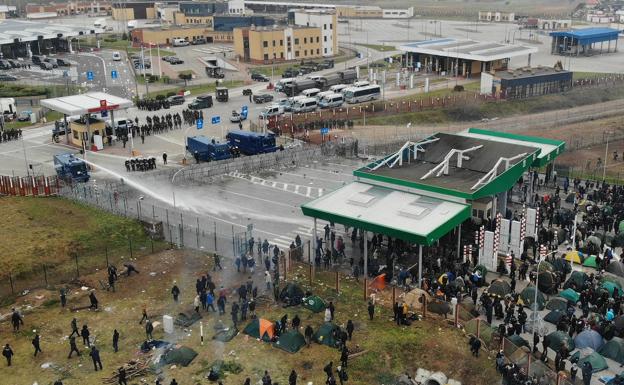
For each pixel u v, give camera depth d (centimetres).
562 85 12462
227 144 8125
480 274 4731
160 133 9569
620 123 10488
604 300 4344
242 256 4981
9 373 3712
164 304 4512
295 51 17138
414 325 4172
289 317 4291
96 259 5275
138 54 18062
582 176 7662
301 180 7356
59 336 4125
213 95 12631
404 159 6262
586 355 3791
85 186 6969
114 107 8712
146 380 3628
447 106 11212
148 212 6259
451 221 4906
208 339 4050
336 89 11838
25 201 6481
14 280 4900
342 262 5203
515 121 10712
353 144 8431
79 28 19375
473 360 3797
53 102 8919
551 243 5419
